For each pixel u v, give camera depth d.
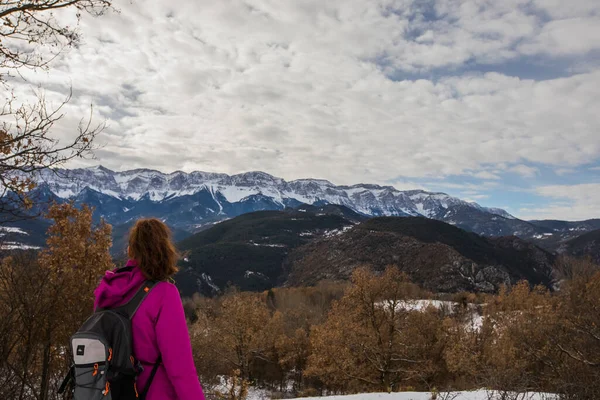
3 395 5.54
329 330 25.30
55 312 6.32
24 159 4.52
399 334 24.92
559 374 11.30
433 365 24.62
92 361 1.93
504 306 38.56
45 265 7.04
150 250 2.21
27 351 5.81
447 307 46.22
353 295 25.06
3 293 5.97
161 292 2.18
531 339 17.36
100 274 7.94
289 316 56.31
